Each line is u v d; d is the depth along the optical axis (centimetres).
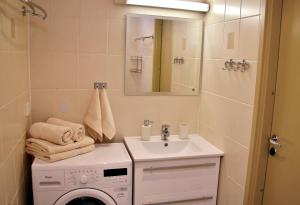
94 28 216
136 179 195
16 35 167
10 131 151
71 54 215
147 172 196
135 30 223
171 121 246
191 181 207
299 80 150
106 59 222
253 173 174
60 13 208
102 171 185
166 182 201
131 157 199
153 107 239
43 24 206
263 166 174
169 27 230
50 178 178
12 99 156
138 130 239
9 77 149
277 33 161
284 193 162
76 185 182
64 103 219
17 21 169
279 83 163
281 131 163
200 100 247
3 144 136
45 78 213
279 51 162
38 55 209
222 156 209
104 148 215
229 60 197
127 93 230
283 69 160
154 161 195
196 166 206
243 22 180
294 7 152
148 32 226
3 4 138
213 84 223
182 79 241
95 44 218
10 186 151
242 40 182
